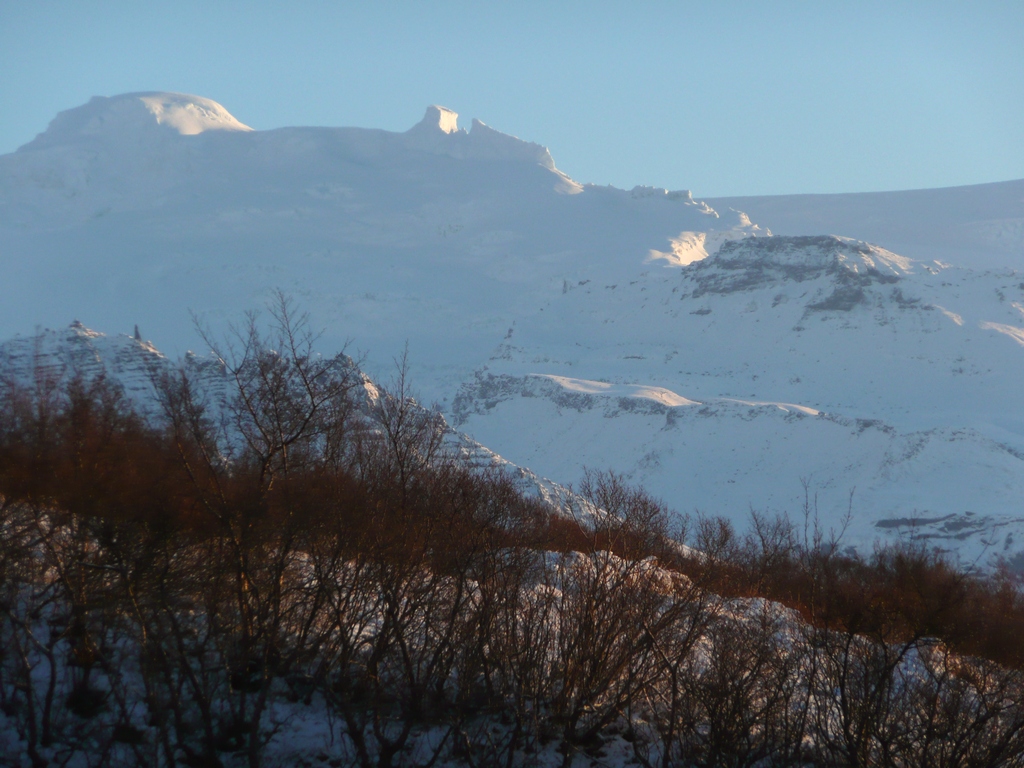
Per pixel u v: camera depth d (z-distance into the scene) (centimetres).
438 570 1492
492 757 1454
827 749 1450
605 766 1490
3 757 1297
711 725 1438
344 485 1489
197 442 1422
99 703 1415
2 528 1364
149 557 1341
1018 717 1377
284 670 1397
